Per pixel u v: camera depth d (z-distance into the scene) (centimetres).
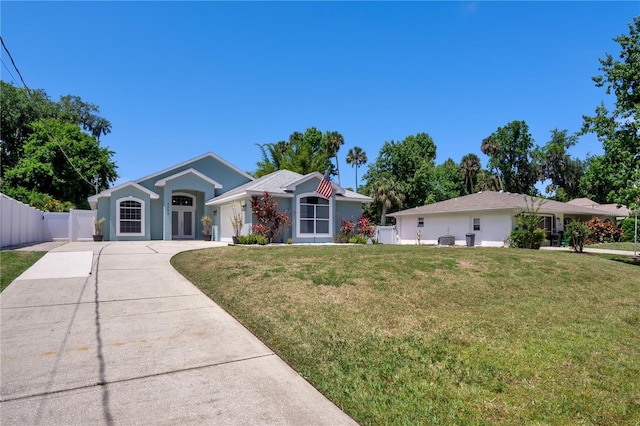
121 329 521
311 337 486
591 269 1097
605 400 353
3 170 3291
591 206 3734
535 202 2494
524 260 1128
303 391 355
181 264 1040
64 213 2139
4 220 1434
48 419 296
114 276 873
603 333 558
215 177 2484
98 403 322
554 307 696
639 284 994
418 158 4609
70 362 409
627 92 1556
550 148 5144
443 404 336
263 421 300
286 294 674
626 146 1549
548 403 343
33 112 3472
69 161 2709
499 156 5225
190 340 484
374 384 370
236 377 381
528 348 477
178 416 304
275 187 1888
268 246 1466
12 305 630
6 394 336
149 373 385
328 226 1970
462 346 475
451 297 708
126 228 2119
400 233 3244
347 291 697
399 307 625
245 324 549
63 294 705
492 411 326
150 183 2248
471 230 2580
